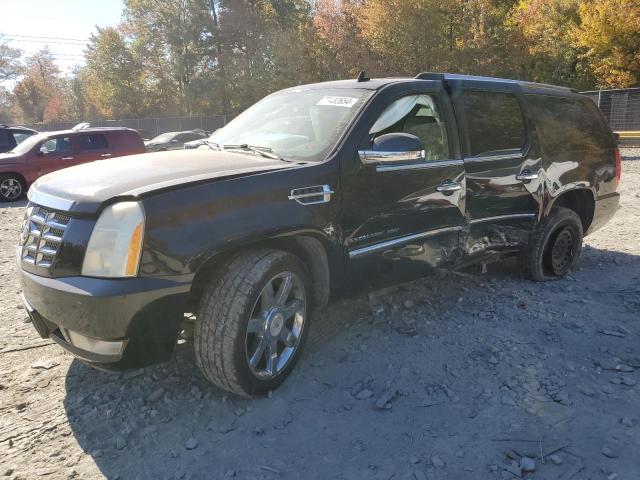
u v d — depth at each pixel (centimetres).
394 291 488
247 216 299
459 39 2738
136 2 4909
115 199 277
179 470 260
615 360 358
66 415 307
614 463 258
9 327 436
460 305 460
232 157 352
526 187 477
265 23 4609
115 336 271
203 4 4822
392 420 296
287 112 408
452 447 272
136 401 319
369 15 2788
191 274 280
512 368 351
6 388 337
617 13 2608
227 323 291
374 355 369
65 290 274
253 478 254
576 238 538
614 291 495
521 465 254
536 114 502
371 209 362
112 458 270
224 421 298
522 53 2659
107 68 5303
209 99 4812
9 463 266
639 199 996
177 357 371
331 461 264
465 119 435
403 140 343
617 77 2744
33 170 1329
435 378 339
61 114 7188
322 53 3319
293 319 335
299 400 317
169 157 353
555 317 433
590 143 554
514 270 557
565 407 306
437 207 405
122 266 269
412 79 411
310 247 349
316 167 334
